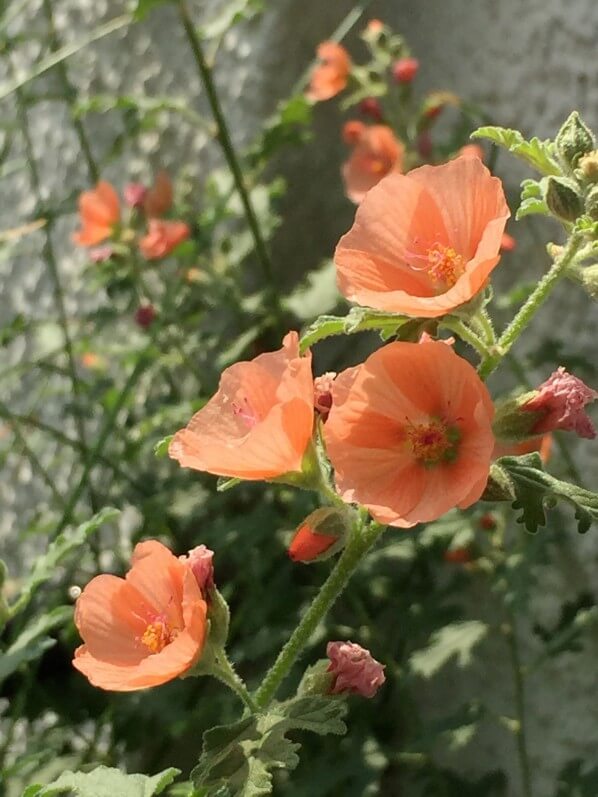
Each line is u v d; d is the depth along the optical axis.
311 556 0.17
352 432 0.16
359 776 0.31
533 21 0.35
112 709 0.36
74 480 0.48
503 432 0.16
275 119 0.39
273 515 0.35
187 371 0.44
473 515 0.31
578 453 0.34
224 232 0.43
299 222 0.44
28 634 0.24
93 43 0.48
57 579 0.44
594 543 0.33
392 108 0.38
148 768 0.38
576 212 0.17
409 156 0.36
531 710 0.35
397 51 0.38
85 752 0.37
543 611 0.35
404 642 0.34
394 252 0.16
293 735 0.34
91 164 0.41
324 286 0.36
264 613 0.35
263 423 0.15
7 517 0.53
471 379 0.15
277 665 0.17
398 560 0.36
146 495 0.40
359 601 0.34
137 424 0.42
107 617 0.17
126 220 0.43
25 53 0.50
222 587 0.41
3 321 0.53
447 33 0.39
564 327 0.34
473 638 0.31
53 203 0.48
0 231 0.53
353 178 0.38
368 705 0.36
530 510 0.16
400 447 0.16
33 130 0.51
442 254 0.16
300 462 0.16
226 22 0.36
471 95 0.38
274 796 0.33
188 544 0.41
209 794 0.16
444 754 0.38
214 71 0.43
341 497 0.16
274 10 0.41
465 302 0.15
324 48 0.38
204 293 0.40
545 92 0.35
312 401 0.15
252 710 0.17
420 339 0.16
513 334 0.17
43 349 0.47
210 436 0.17
